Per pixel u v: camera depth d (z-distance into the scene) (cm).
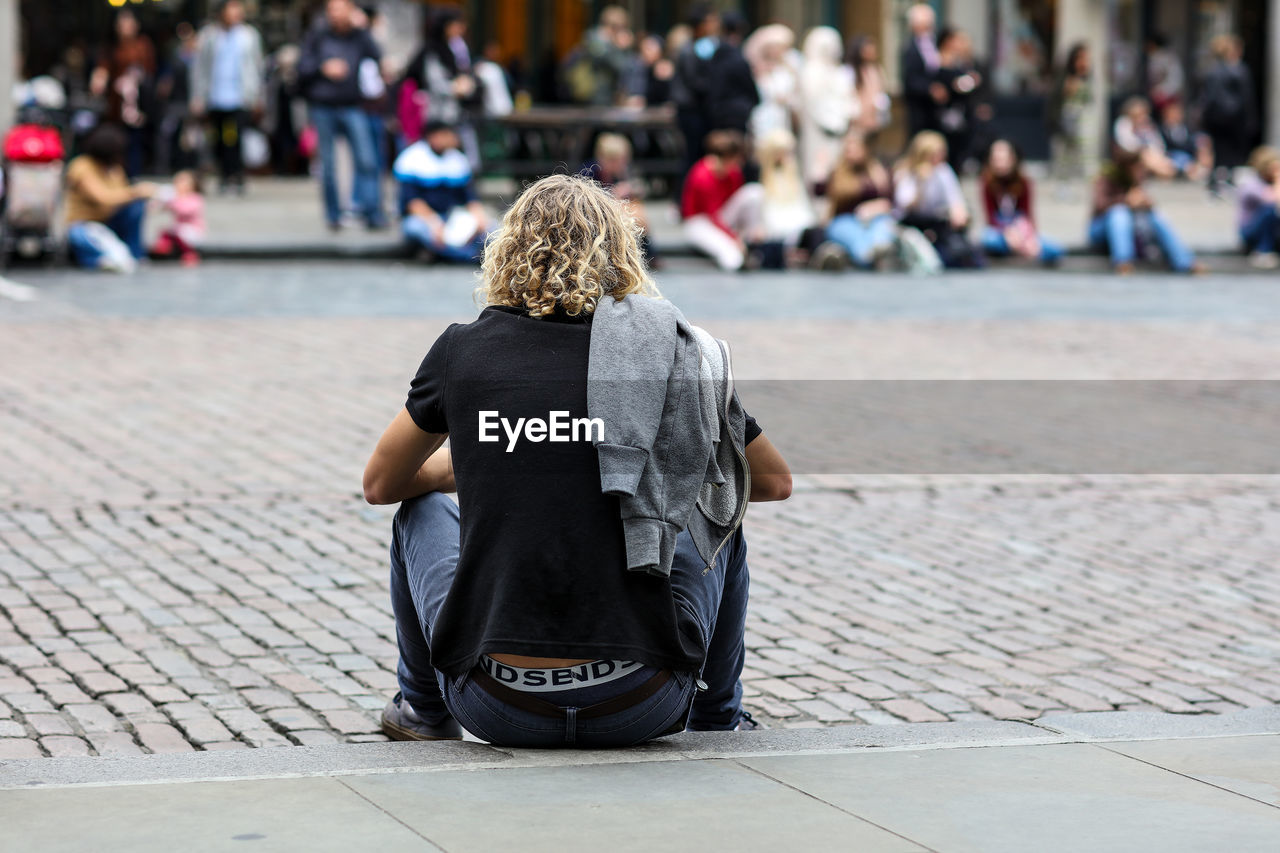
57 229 1952
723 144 1959
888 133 3183
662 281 1822
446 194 1919
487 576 453
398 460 468
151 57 2519
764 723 582
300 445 1005
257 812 423
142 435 1021
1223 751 496
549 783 446
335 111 2031
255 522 834
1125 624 712
